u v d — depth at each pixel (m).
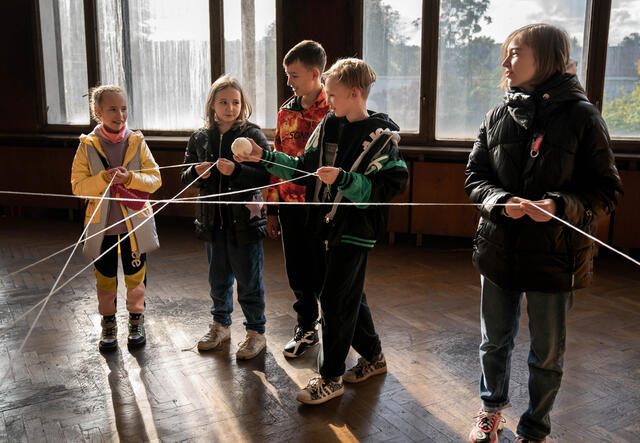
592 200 1.71
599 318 3.35
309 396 2.30
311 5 5.30
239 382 2.50
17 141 6.12
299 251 2.69
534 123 1.78
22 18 6.06
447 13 5.01
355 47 5.26
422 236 5.36
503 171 1.85
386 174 2.13
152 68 5.95
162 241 5.16
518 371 2.62
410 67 5.21
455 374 2.60
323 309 2.24
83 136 2.72
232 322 3.20
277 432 2.12
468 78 5.06
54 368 2.63
